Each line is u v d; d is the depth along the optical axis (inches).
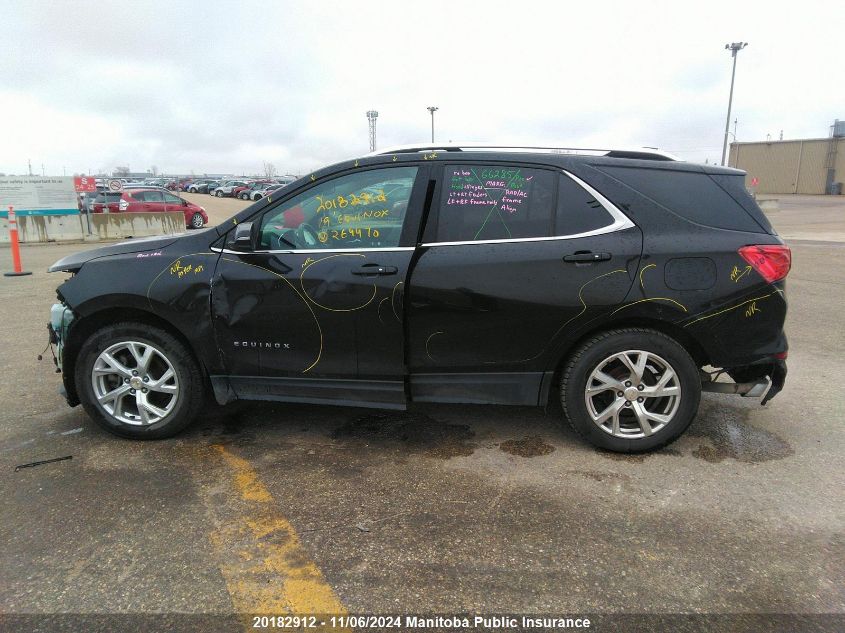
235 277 138.2
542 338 134.0
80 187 731.4
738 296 130.2
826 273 399.9
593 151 142.3
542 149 141.6
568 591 94.2
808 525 111.3
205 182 2272.4
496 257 132.0
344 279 134.9
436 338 135.4
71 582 96.7
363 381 140.6
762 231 133.6
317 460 139.0
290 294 136.9
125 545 106.3
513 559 102.0
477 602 91.9
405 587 95.3
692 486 125.6
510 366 137.0
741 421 159.5
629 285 129.8
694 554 103.0
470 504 119.3
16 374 201.9
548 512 116.2
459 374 138.6
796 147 2159.2
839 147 2041.1
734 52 1469.0
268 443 148.3
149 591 94.6
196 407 147.7
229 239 140.9
